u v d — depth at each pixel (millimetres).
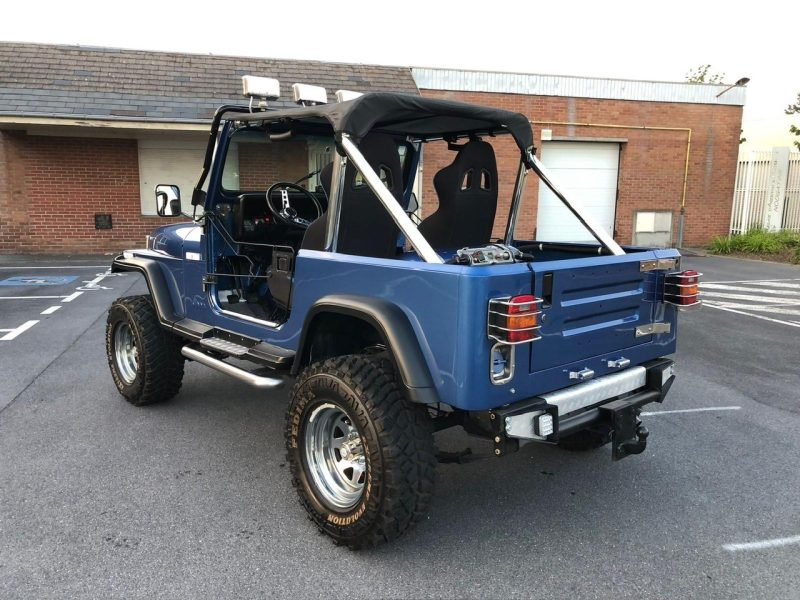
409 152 4434
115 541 2859
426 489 2652
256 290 4246
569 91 14539
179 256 4289
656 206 15641
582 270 2768
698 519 3139
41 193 12914
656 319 3258
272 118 3441
